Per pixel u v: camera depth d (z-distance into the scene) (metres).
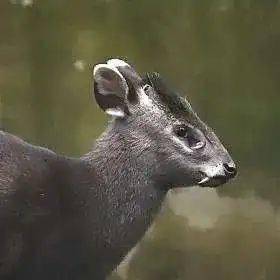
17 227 8.14
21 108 14.21
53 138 14.06
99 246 8.48
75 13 14.43
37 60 14.34
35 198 8.18
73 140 13.98
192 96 13.82
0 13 14.53
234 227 12.72
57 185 8.31
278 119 13.45
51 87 14.25
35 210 8.18
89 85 14.16
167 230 12.59
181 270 12.30
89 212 8.41
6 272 8.26
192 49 13.97
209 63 13.84
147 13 14.23
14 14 14.51
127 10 14.31
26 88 14.26
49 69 14.31
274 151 13.34
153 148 8.41
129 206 8.48
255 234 12.63
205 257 12.41
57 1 14.46
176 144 8.38
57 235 8.30
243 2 13.82
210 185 8.47
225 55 13.81
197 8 14.02
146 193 8.48
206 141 8.43
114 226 8.48
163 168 8.43
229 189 13.08
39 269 8.34
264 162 13.33
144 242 12.37
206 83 13.81
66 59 14.31
